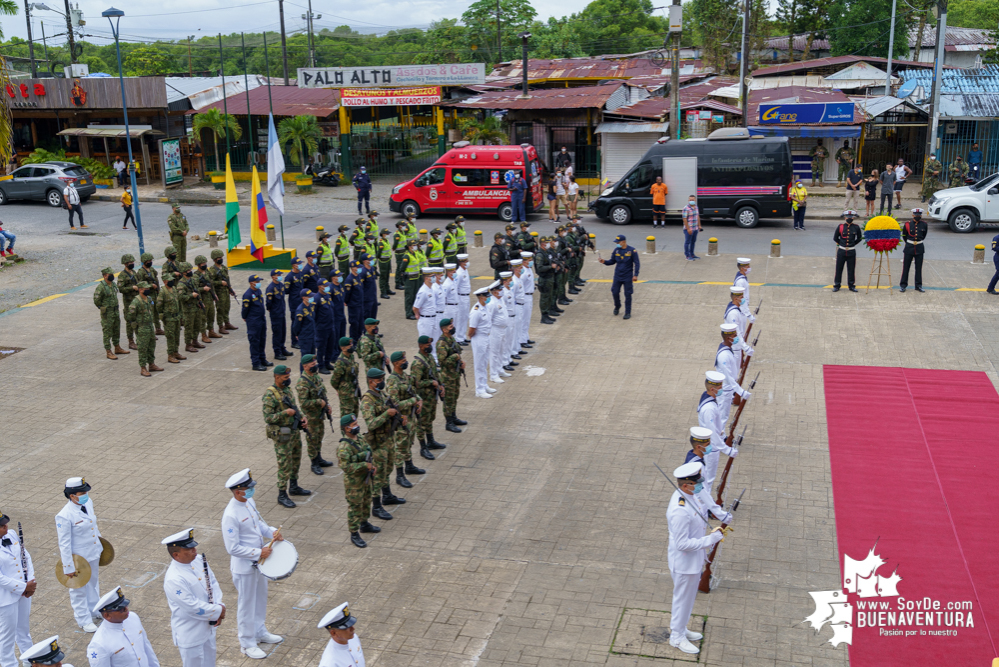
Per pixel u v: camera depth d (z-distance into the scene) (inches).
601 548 399.5
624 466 483.2
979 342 671.8
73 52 2049.7
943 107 1448.1
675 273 919.0
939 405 552.4
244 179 1670.8
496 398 594.6
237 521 328.2
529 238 854.5
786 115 1369.3
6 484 479.8
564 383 618.5
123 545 414.3
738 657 319.9
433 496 456.4
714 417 426.3
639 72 2057.1
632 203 1179.3
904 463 473.1
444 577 380.8
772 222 1190.3
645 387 604.1
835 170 1448.1
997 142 1461.6
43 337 755.4
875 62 1668.3
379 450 430.6
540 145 1536.7
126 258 716.7
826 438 508.7
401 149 1662.2
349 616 262.4
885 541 395.9
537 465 488.7
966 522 409.7
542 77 1759.4
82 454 517.7
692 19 2844.5
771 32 2242.9
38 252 1080.2
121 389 628.1
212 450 521.0
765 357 653.3
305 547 410.0
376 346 526.3
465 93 1585.9
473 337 588.1
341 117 1585.9
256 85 1835.6
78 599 352.2
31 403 602.2
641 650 325.7
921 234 796.0
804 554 388.2
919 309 759.7
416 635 339.9
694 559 316.8
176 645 307.1
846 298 800.3
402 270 887.7
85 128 1614.2
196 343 718.5
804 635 332.2
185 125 1701.5
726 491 447.5
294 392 611.5
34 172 1413.6
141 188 1574.8
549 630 340.5
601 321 769.6
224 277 756.0
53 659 252.1
